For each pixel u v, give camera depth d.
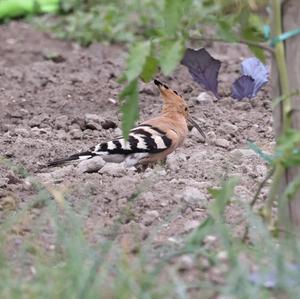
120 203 12.29
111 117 17.50
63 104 18.39
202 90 19.25
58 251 10.51
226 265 9.80
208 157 14.88
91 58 21.81
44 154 15.06
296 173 10.36
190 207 12.27
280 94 10.45
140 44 10.07
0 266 9.90
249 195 12.58
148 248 10.34
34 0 25.58
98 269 9.63
